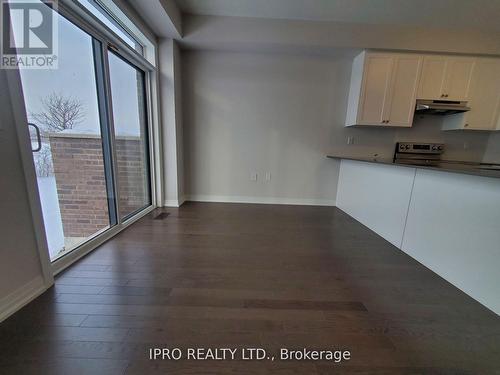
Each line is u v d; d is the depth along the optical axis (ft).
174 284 5.34
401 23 9.92
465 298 5.20
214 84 11.80
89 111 6.75
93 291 4.97
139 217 9.84
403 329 4.26
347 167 11.75
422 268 6.48
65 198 6.01
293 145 12.50
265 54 11.56
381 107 11.00
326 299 5.03
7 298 4.14
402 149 12.20
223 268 6.14
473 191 5.21
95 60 6.86
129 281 5.40
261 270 6.11
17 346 3.59
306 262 6.63
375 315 4.59
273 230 9.01
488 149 12.35
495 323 4.46
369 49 10.45
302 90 11.93
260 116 12.17
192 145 12.41
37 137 4.84
